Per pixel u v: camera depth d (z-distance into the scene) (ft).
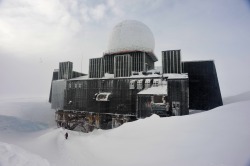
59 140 88.79
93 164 47.98
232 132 44.24
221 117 57.98
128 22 190.49
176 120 65.72
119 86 147.54
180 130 54.44
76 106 166.81
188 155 37.91
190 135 48.65
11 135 118.01
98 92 156.46
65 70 187.11
